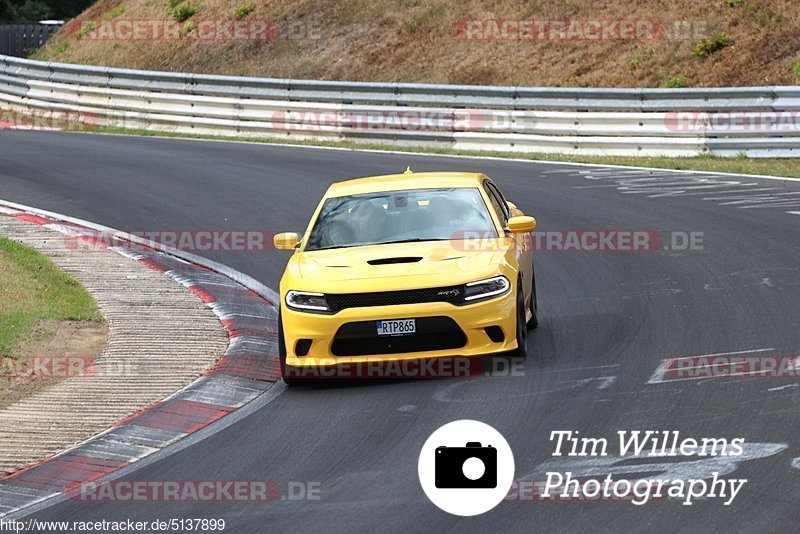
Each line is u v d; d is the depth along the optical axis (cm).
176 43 12975
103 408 3023
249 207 6328
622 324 3709
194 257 5156
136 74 10306
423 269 3184
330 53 11994
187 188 6956
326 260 3325
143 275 4691
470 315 3117
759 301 3903
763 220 5488
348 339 3136
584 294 4222
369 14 12375
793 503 2097
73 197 6662
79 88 10719
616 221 5659
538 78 10650
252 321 3997
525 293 3500
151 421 2908
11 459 2656
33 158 8219
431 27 11875
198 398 3100
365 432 2714
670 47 10394
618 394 2902
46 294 4231
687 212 5825
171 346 3631
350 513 2180
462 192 3594
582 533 2014
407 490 2286
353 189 3688
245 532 2125
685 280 4328
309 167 7719
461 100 8869
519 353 3275
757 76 9669
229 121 9781
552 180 7075
